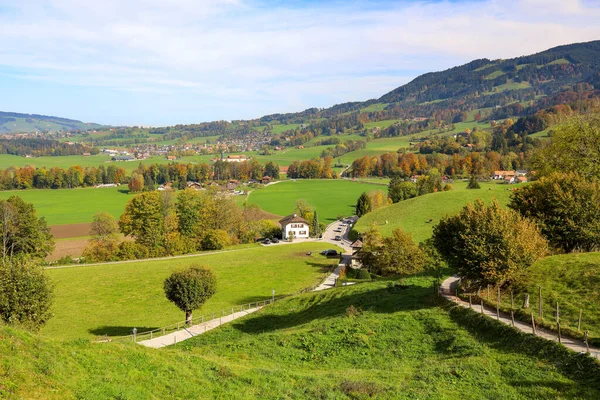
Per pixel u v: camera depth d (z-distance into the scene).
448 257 40.09
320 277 79.44
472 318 31.84
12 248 90.00
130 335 46.00
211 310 58.75
